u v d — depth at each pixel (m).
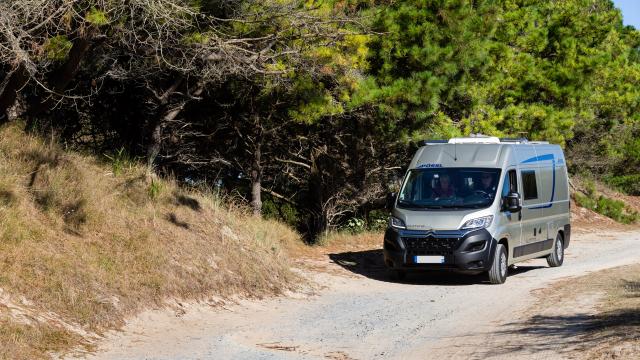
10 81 13.66
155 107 19.25
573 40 29.55
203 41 15.02
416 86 19.30
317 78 17.97
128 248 12.66
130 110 20.03
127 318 10.83
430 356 9.38
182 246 13.86
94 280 11.09
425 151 18.02
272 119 21.73
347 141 23.12
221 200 18.08
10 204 11.55
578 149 36.78
